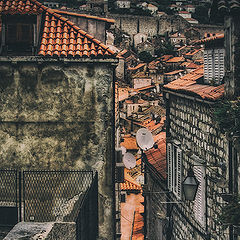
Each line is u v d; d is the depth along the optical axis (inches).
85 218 456.1
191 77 637.9
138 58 5423.2
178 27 6648.6
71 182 493.0
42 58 491.5
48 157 497.7
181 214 623.2
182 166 614.5
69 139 499.2
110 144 500.4
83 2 7022.6
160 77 4124.0
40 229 310.2
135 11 6929.1
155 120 2431.1
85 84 498.9
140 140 862.5
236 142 384.2
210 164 491.5
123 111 2952.8
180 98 629.9
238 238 416.8
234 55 437.4
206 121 505.4
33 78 497.7
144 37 6210.6
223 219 373.7
